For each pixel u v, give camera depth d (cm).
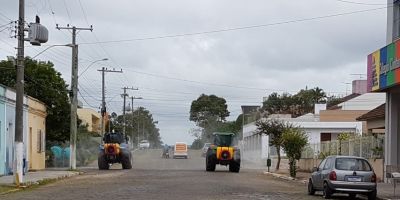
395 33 2862
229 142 4412
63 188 2503
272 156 6881
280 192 2411
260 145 7031
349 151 3591
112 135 4769
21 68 2656
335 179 2152
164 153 7950
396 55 2627
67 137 5241
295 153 3684
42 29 2706
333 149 3969
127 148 4728
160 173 3872
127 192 2245
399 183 2791
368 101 7562
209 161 4291
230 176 3606
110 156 4622
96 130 10094
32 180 2919
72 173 3731
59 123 5166
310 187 2381
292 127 5006
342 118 7131
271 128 4531
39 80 4934
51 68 5103
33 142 4075
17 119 2634
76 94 4356
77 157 5916
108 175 3619
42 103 4400
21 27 2658
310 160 4500
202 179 3167
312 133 6644
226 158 4244
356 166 2178
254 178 3503
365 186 2142
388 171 2581
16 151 2622
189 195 2128
